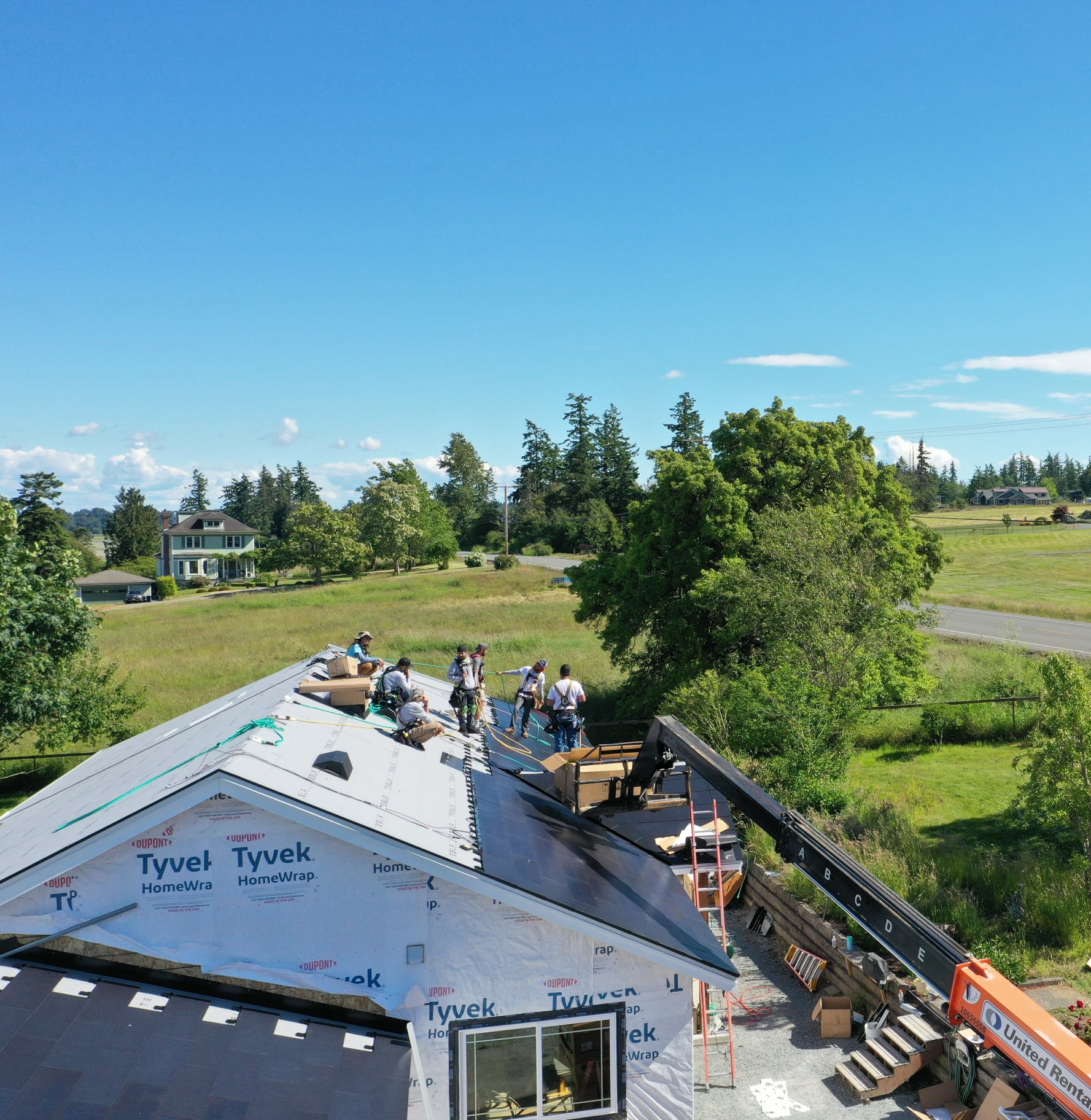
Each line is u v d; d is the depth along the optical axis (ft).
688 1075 30.94
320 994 28.86
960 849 57.16
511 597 222.07
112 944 27.50
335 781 30.45
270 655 143.84
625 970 30.40
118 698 85.10
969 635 145.28
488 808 35.47
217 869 27.94
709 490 94.27
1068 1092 22.20
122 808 28.60
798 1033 41.50
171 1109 22.62
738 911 55.57
